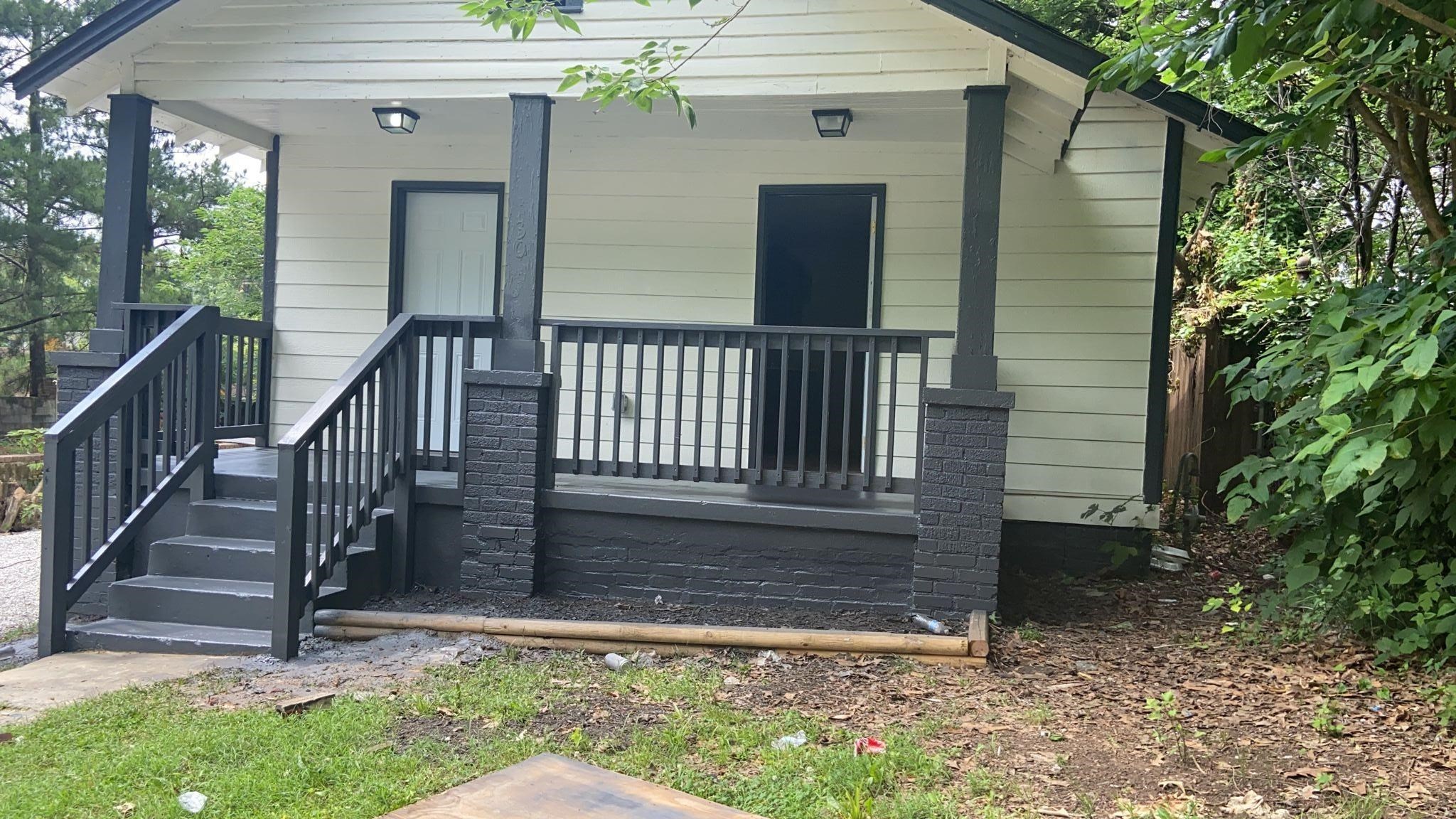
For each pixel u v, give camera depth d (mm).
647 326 5922
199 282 22359
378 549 5844
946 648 4809
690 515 5863
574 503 6000
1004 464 5441
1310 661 4898
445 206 8070
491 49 6191
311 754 3441
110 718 3877
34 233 17031
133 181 6496
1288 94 7961
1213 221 11812
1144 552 6949
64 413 6270
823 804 3088
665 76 5395
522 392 5910
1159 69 4082
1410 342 3523
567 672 4578
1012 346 7164
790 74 5844
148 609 5395
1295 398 6082
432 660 4715
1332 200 8969
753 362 7148
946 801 3129
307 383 8180
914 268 7418
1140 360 6973
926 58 5637
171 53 6523
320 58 6395
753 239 7602
